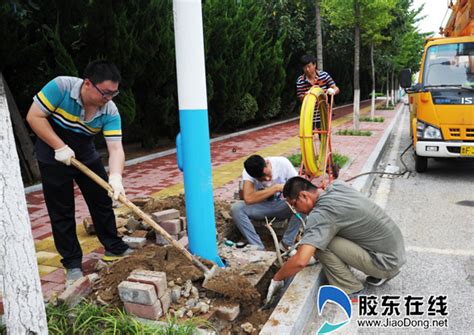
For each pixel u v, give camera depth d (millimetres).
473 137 7020
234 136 13445
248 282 3178
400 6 16844
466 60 7578
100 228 3955
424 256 4336
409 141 12414
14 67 7395
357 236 3371
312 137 5527
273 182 4273
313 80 6930
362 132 12609
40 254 4262
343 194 3346
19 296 2016
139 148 10875
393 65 22734
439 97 7180
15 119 7152
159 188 6941
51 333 2754
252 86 14398
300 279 3549
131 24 8812
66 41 7926
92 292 3223
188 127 3396
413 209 5914
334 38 17719
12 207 1960
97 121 3512
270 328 2842
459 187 7055
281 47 16594
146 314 2867
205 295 3145
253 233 4293
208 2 11555
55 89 3230
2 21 6598
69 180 3527
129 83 8812
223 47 11914
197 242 3555
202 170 3459
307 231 3225
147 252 3525
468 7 7723
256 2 15625
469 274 3926
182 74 3324
